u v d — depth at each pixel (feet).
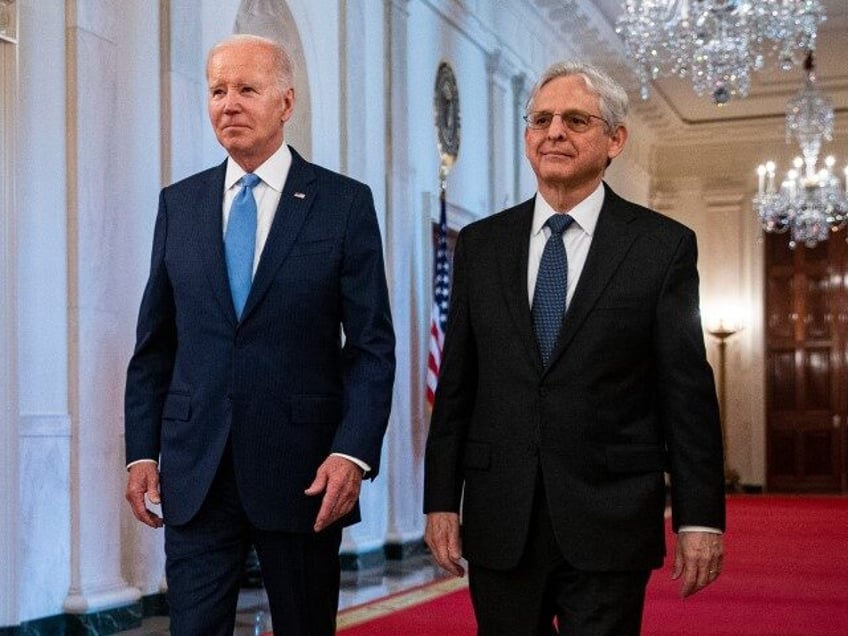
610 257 9.50
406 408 36.94
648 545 9.26
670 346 9.37
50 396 21.81
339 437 9.94
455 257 10.16
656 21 39.45
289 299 10.12
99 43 23.08
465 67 43.27
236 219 10.43
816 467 67.87
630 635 9.34
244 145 10.31
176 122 25.32
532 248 9.82
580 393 9.28
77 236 22.36
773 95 64.18
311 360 10.23
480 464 9.50
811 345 68.33
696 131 69.31
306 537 10.12
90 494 22.36
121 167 23.77
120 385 23.39
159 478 10.40
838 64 60.13
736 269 68.74
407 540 35.94
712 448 9.38
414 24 38.63
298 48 31.45
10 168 20.70
